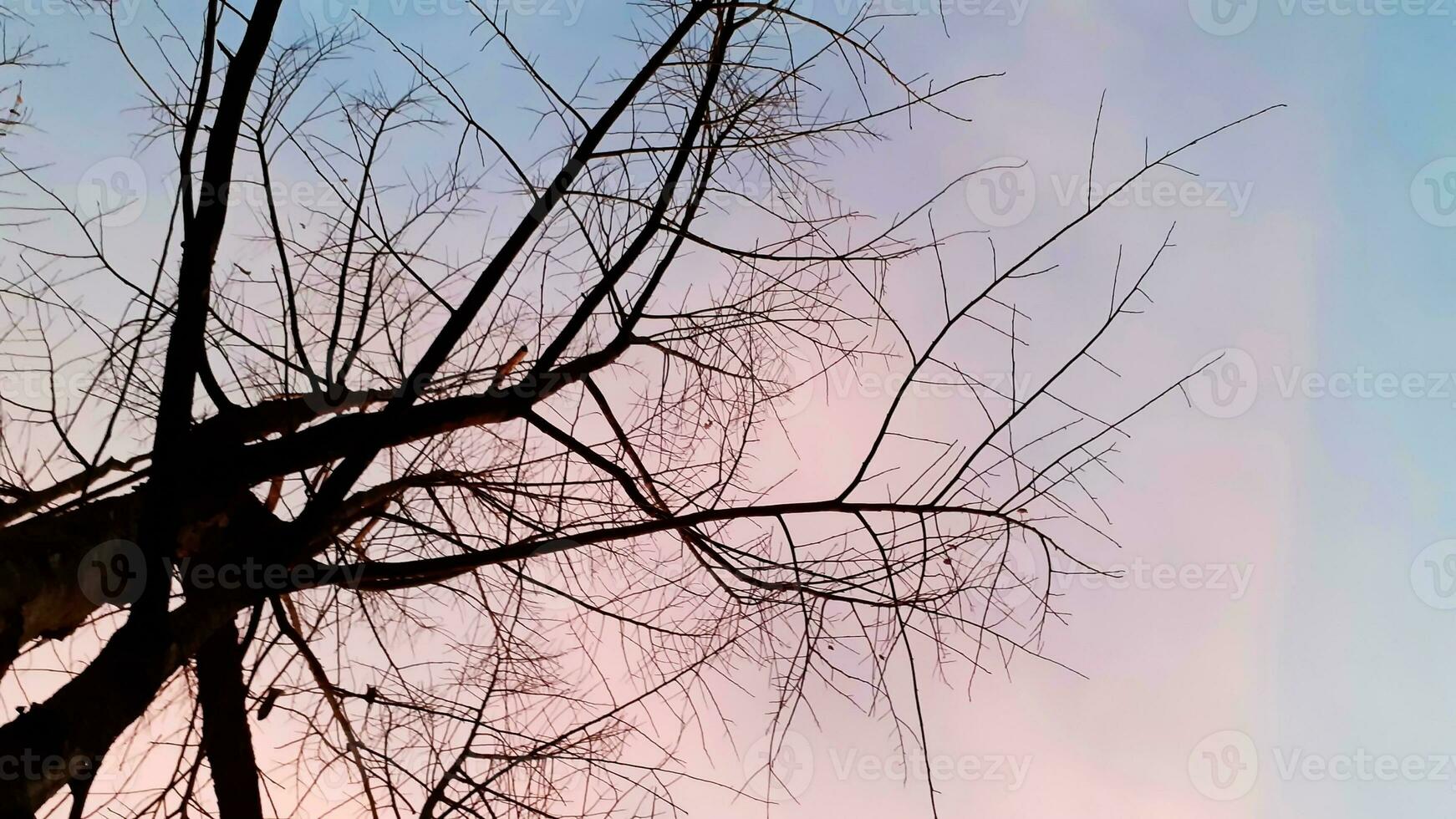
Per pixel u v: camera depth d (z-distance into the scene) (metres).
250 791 3.44
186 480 3.26
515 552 3.57
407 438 3.66
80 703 2.57
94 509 3.05
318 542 3.71
